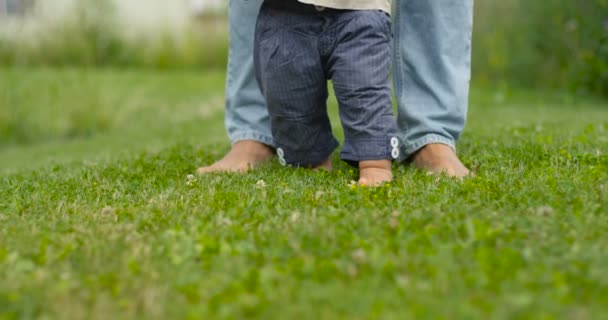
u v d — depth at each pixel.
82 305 1.35
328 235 1.69
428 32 2.61
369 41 2.34
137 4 13.66
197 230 1.78
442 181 2.26
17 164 4.82
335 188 2.25
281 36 2.41
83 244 1.72
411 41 2.63
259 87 2.69
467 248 1.57
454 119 2.61
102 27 12.39
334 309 1.27
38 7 10.70
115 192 2.36
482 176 2.36
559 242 1.60
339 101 2.38
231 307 1.29
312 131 2.55
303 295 1.33
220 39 13.41
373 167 2.35
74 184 2.59
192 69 13.09
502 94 7.72
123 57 12.62
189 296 1.35
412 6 2.61
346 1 2.34
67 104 8.10
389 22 2.42
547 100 7.44
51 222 1.96
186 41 13.18
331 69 2.38
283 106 2.48
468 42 2.65
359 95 2.32
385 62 2.37
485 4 8.95
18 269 1.55
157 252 1.62
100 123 8.00
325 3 2.32
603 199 1.94
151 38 13.15
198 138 4.95
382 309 1.24
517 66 8.45
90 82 8.97
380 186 2.16
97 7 12.38
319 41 2.37
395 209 1.93
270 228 1.79
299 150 2.60
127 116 8.33
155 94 9.52
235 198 2.14
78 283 1.45
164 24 13.38
